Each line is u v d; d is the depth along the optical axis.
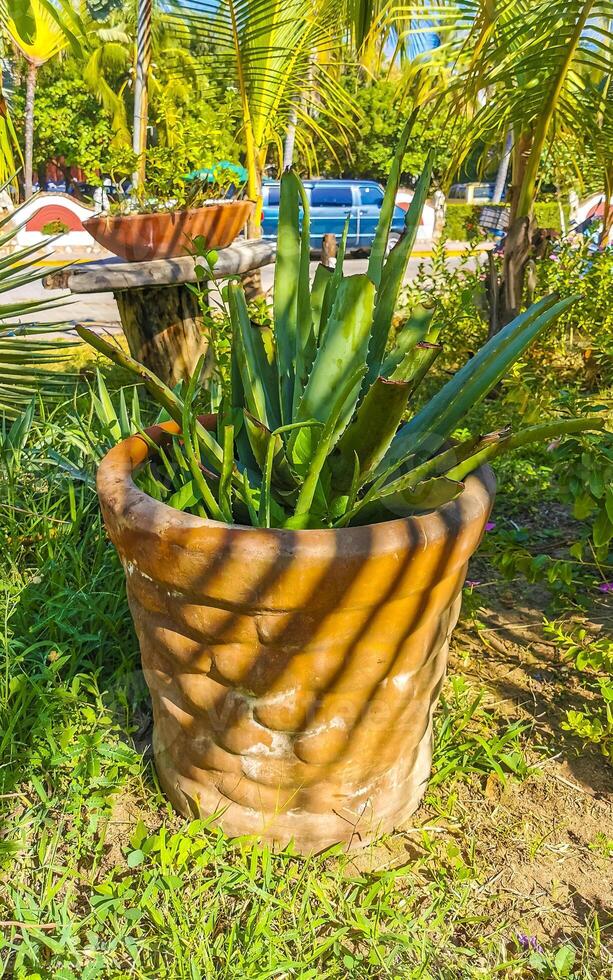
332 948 1.40
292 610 1.29
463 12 4.04
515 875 1.58
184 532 1.29
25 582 2.26
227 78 5.44
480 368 1.64
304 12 5.05
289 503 1.61
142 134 5.21
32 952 1.32
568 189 6.22
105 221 3.46
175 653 1.45
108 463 1.59
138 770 1.76
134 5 14.39
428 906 1.50
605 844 1.63
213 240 3.77
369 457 1.44
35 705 1.87
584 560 2.77
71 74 17.33
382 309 1.70
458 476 1.47
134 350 4.04
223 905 1.46
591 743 1.94
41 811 1.65
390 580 1.29
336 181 14.30
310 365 1.69
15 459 2.68
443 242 4.84
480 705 2.05
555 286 4.89
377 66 5.09
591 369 4.53
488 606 2.55
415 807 1.72
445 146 4.72
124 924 1.42
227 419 1.67
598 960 1.39
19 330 3.31
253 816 1.57
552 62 3.82
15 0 10.47
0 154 4.97
